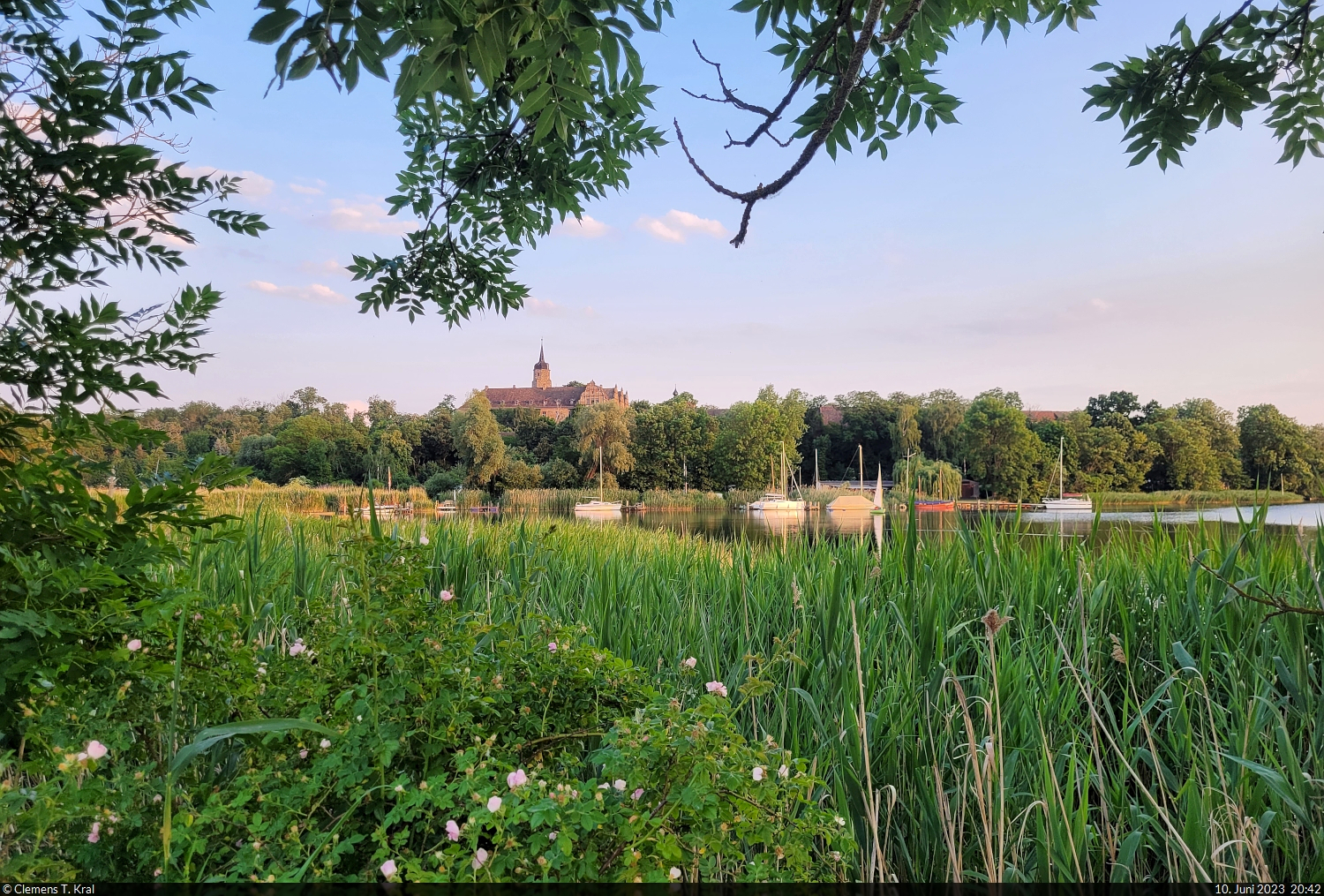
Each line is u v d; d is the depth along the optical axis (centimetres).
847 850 185
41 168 259
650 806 174
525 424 9488
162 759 201
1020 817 251
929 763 275
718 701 186
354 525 236
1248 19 333
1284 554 369
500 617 417
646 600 464
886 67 287
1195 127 346
